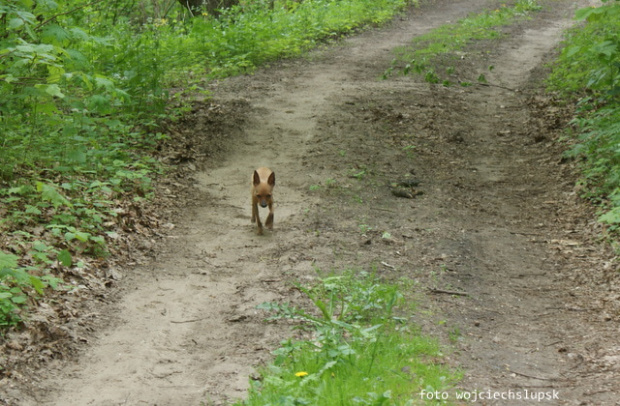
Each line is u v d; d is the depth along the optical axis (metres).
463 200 12.16
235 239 10.02
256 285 8.45
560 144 14.70
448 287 8.54
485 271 9.20
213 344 7.07
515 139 15.57
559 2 35.69
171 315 7.71
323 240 9.91
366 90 18.56
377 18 29.83
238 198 11.88
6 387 6.03
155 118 14.80
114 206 10.36
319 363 6.18
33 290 7.56
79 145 11.52
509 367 6.58
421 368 6.29
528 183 13.12
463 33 27.06
